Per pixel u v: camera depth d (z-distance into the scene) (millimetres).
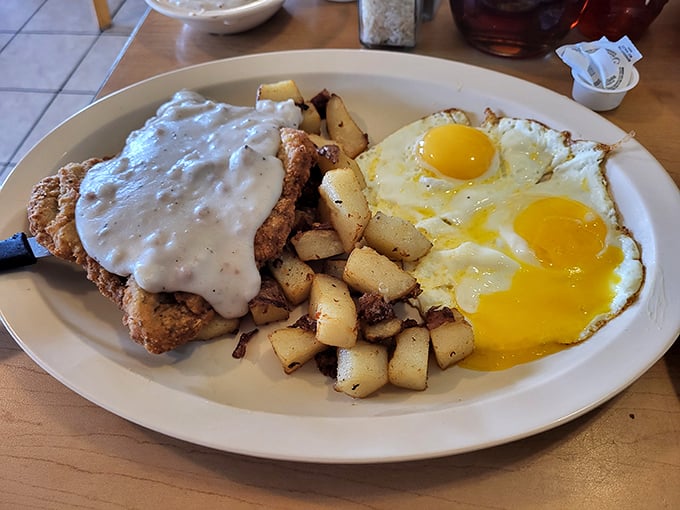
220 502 203
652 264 241
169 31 398
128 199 261
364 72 332
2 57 601
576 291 255
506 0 320
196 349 259
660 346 213
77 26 628
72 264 277
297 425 205
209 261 247
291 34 386
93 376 224
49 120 537
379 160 316
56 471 212
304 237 269
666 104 319
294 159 276
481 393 232
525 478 201
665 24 365
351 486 204
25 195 293
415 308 269
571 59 314
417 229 283
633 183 265
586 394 203
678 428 208
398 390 240
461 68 327
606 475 200
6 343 250
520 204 283
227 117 298
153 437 219
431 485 202
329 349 249
